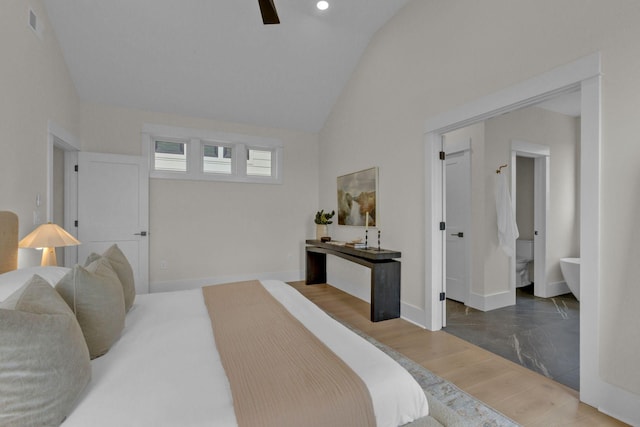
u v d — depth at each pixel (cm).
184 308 190
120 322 142
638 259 158
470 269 356
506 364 223
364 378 110
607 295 169
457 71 262
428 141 291
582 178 179
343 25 356
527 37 209
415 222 309
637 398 157
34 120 262
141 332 151
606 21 170
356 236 412
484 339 267
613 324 166
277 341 139
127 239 392
